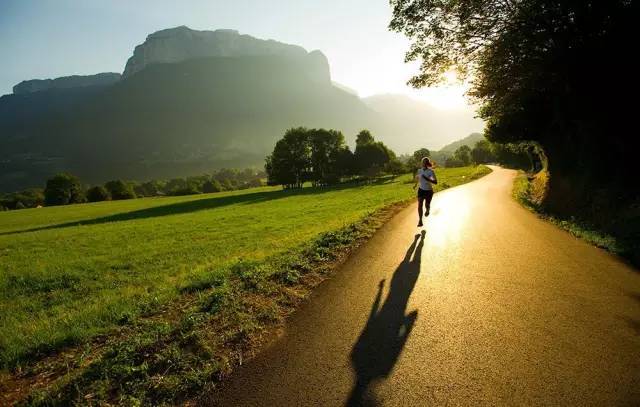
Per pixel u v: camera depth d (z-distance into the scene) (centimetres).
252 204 4853
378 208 1908
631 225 925
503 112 1867
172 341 502
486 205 1845
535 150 4038
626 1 1016
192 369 426
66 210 6775
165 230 2586
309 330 512
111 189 11062
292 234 1694
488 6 1194
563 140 2039
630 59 1095
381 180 8169
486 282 654
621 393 345
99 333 589
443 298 592
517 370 387
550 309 527
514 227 1179
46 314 872
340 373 402
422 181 1169
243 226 2481
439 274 717
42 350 541
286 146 8812
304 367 420
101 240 2303
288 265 844
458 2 1220
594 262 745
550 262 759
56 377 457
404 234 1142
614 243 849
